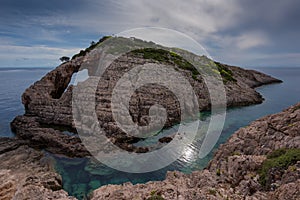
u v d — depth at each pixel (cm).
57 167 2808
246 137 2225
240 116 5178
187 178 2020
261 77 12294
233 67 11438
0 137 3744
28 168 2695
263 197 1396
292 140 1841
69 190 2359
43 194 1977
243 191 1570
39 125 4391
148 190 1767
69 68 5922
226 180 1800
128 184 2138
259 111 5697
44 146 3406
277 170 1516
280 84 11756
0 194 2130
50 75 5647
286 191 1262
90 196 2148
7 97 8012
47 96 5169
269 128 2155
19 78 16988
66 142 3403
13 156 3009
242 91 7025
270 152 1914
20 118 4497
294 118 2066
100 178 2561
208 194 1543
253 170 1725
